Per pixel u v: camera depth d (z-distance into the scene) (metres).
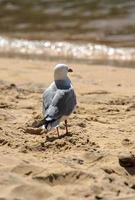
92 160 10.19
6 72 19.34
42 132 11.87
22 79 18.02
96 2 37.00
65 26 31.02
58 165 9.78
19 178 9.03
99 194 8.73
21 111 13.83
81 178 9.21
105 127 12.52
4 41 28.11
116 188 8.94
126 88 17.03
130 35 28.16
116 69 20.84
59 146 10.95
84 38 27.94
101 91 16.42
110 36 28.09
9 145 11.02
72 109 11.33
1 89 16.16
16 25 32.31
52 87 11.52
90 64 22.81
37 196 8.55
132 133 12.07
